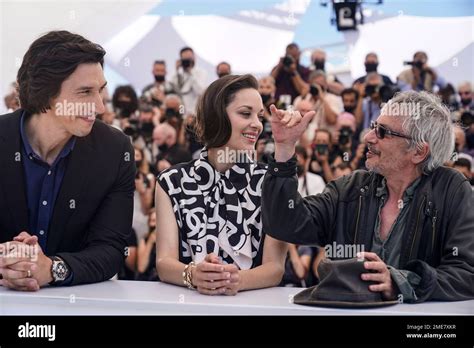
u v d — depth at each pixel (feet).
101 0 11.35
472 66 12.13
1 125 6.31
